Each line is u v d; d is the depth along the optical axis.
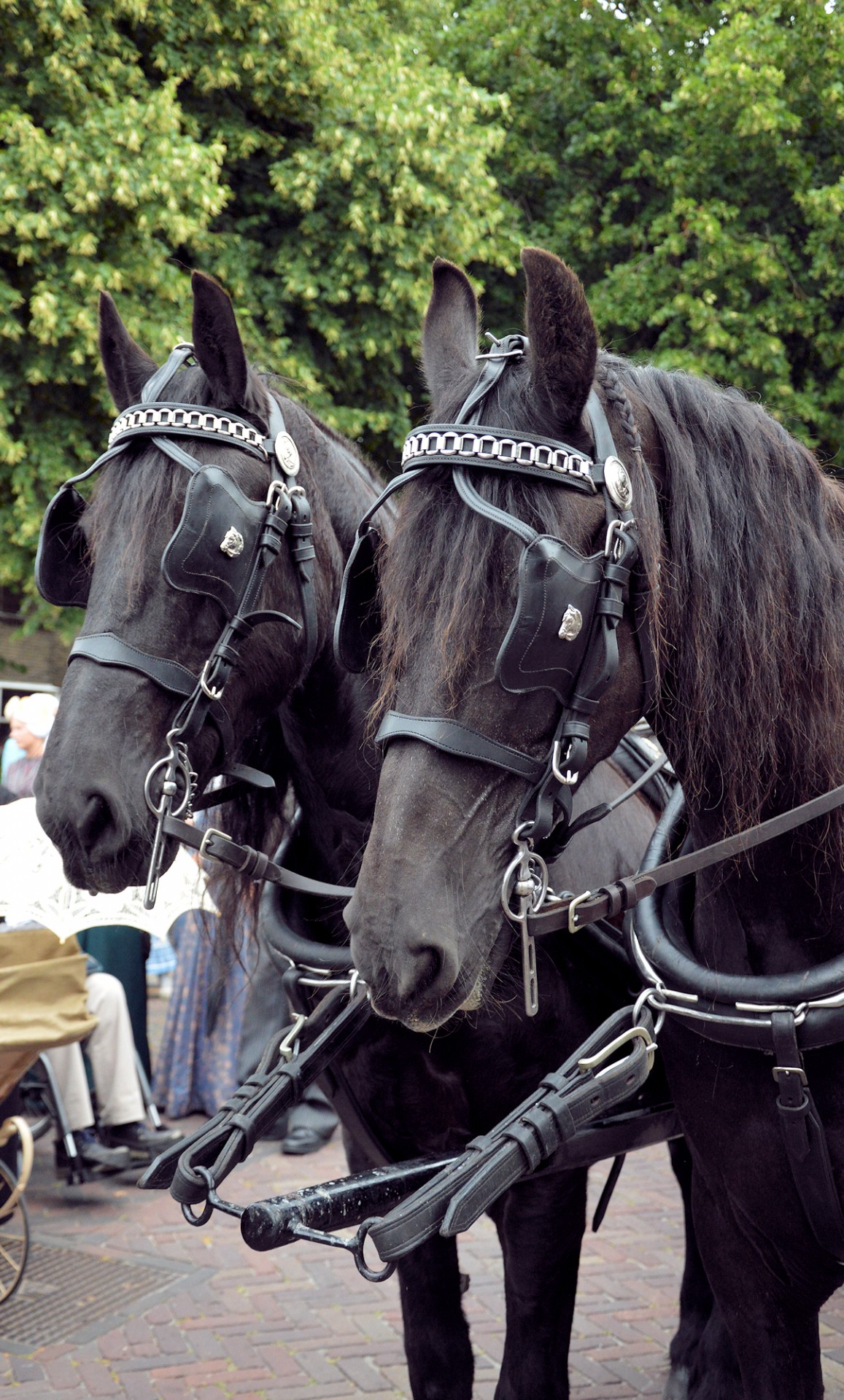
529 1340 2.14
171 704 1.92
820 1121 1.66
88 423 8.41
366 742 2.12
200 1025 5.93
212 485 1.89
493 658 1.41
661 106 10.67
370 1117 2.22
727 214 9.82
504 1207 2.17
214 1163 1.87
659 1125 2.15
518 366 1.55
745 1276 1.83
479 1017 2.03
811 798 1.72
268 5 8.74
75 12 7.59
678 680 1.64
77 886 1.92
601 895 1.57
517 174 11.34
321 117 8.99
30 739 5.45
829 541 1.75
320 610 2.12
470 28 12.05
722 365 9.59
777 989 1.65
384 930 1.37
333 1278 4.20
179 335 7.83
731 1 10.18
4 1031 3.60
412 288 8.82
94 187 7.64
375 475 2.46
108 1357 3.60
